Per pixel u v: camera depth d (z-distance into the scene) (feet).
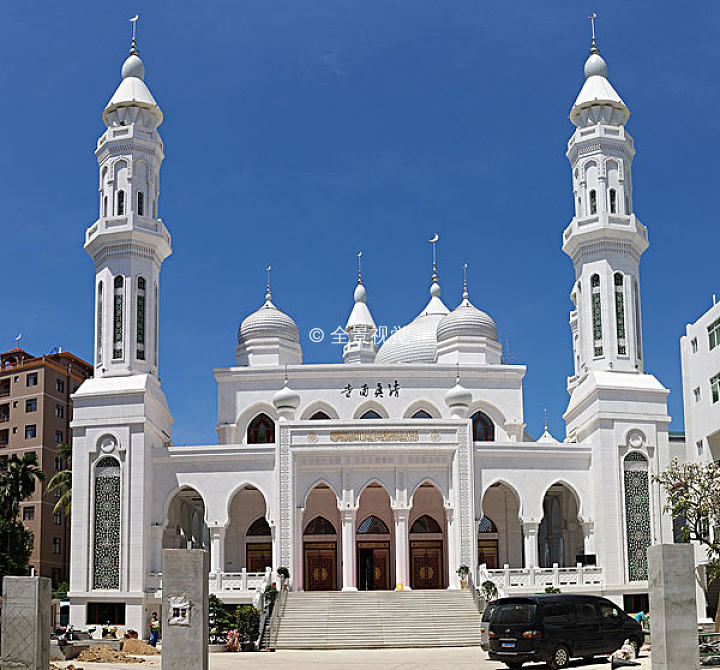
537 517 215.10
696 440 225.76
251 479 213.05
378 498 228.43
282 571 201.87
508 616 117.08
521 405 241.14
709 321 218.38
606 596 206.49
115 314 220.23
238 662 136.56
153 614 204.13
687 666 90.74
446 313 288.51
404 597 189.88
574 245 230.07
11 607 87.86
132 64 231.71
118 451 209.56
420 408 239.71
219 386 241.55
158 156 230.89
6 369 329.11
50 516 317.42
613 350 221.46
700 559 215.10
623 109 233.76
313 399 238.89
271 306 261.65
